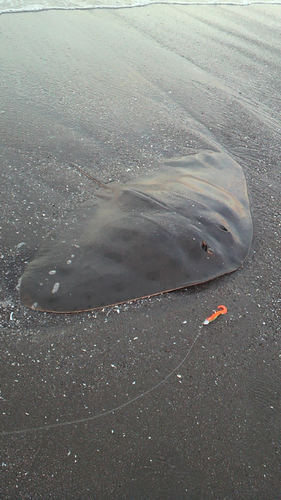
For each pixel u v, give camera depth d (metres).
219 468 2.33
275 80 7.11
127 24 8.32
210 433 2.48
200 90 6.50
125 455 2.32
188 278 3.13
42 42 7.12
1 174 4.35
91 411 2.51
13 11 8.13
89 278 3.03
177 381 2.74
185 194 3.73
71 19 8.16
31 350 2.80
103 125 5.41
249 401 2.68
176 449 2.38
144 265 3.09
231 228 3.60
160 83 6.52
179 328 3.08
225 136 5.60
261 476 2.32
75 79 6.25
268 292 3.47
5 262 3.39
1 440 2.31
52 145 4.91
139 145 5.16
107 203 3.84
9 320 2.96
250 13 9.84
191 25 8.72
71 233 3.53
